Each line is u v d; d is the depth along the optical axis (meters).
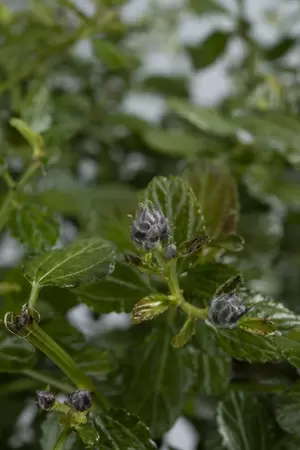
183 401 0.51
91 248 0.48
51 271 0.48
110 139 0.76
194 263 0.48
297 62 0.81
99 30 0.64
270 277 0.66
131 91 0.82
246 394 0.51
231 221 0.51
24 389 0.57
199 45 0.72
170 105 0.64
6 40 0.66
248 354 0.47
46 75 0.73
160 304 0.48
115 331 0.63
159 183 0.49
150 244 0.46
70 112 0.72
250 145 0.65
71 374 0.48
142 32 0.83
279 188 0.64
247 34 0.72
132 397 0.51
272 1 0.93
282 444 0.50
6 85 0.65
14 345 0.50
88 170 0.81
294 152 0.61
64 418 0.47
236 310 0.46
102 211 0.57
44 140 0.56
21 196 0.58
